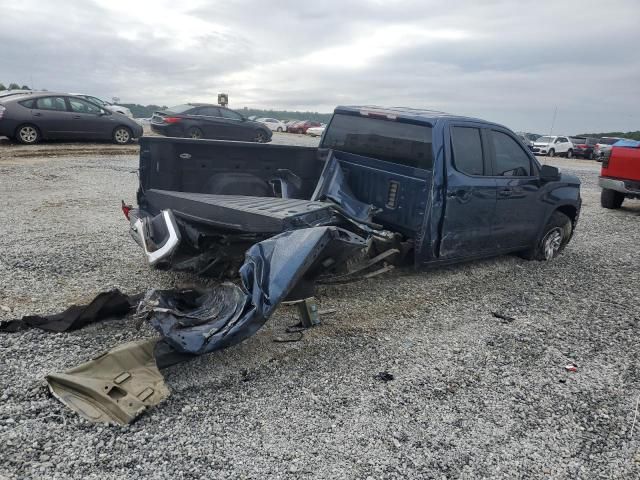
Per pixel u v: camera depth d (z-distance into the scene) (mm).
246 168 5559
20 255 5867
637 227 10148
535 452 3049
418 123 5426
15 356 3639
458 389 3672
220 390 3451
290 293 4059
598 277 6582
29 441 2795
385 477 2746
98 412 3057
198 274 4734
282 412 3256
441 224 5422
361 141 6059
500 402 3545
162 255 4074
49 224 7367
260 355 3959
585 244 8422
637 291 6113
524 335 4672
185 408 3217
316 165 6043
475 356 4195
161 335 3518
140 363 3408
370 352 4137
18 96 15461
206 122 19062
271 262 3742
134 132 17547
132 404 3086
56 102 15844
